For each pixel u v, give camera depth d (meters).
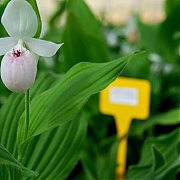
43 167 0.61
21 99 0.64
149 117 0.83
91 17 0.79
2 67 0.51
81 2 0.78
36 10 0.53
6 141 0.61
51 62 0.97
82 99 0.53
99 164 0.74
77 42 0.80
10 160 0.47
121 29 1.30
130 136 0.84
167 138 0.70
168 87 0.94
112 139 0.78
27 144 0.54
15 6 0.51
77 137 0.63
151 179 0.62
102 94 0.78
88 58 0.81
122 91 0.77
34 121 0.54
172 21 0.98
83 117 0.64
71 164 0.62
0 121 0.63
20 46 0.52
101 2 2.58
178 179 0.81
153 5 2.42
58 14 0.95
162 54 1.01
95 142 0.82
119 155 0.76
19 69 0.50
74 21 0.78
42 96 0.55
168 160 0.67
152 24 1.06
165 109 0.91
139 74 0.87
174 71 0.97
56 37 0.95
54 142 0.63
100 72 0.53
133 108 0.76
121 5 2.55
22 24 0.52
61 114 0.54
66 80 0.54
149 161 0.69
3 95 0.77
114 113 0.77
